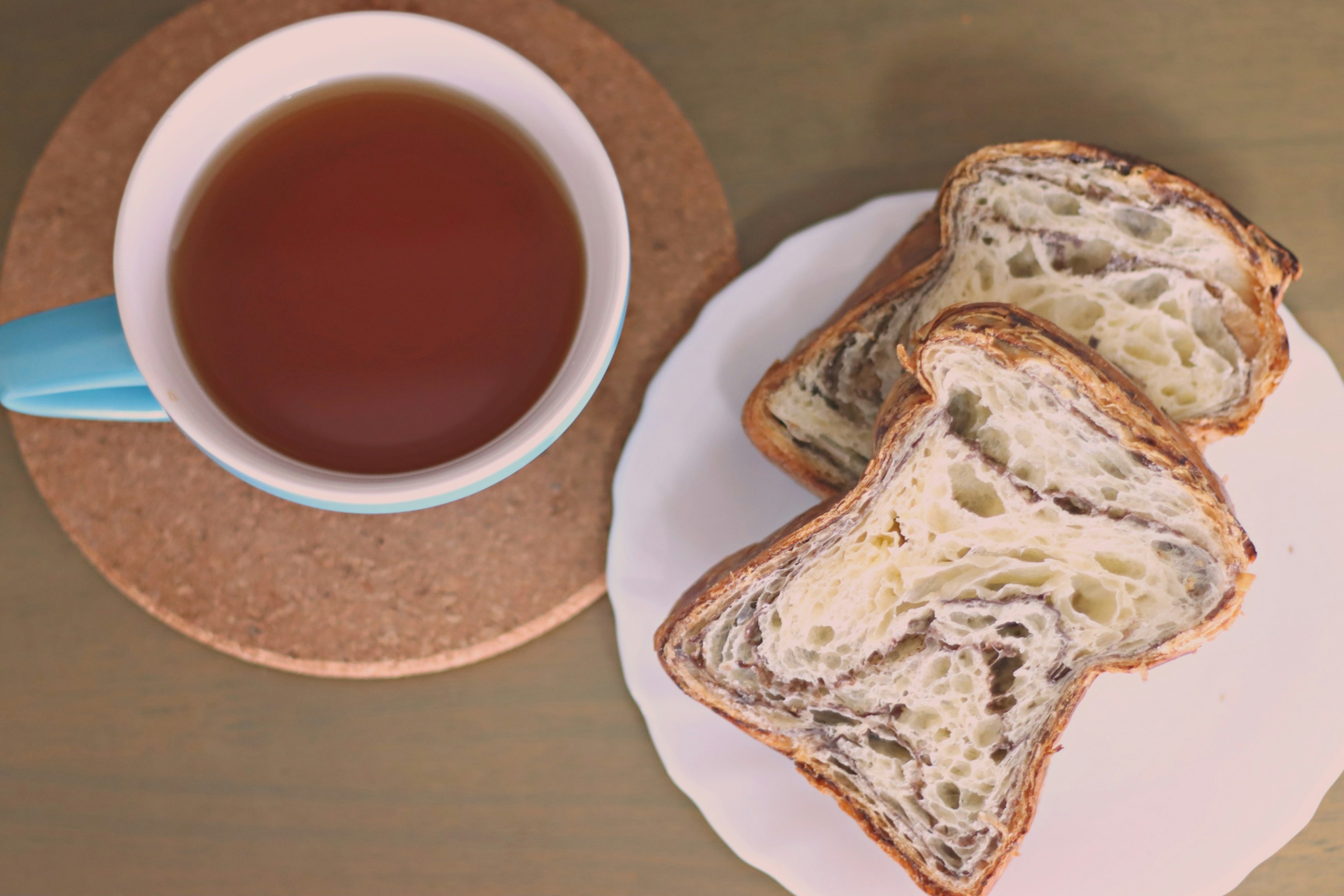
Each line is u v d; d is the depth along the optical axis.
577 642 0.44
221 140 0.37
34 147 0.44
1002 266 0.41
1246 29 0.45
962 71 0.45
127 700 0.44
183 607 0.43
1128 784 0.42
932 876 0.40
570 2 0.44
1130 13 0.44
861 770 0.40
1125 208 0.41
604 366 0.36
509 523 0.43
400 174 0.38
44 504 0.44
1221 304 0.41
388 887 0.44
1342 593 0.42
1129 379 0.39
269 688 0.44
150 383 0.35
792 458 0.41
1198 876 0.42
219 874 0.43
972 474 0.39
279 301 0.37
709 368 0.42
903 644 0.40
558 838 0.43
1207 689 0.42
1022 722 0.40
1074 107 0.44
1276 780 0.42
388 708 0.44
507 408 0.37
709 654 0.40
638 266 0.44
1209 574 0.38
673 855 0.43
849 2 0.45
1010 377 0.38
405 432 0.37
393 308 0.37
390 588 0.43
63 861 0.43
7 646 0.44
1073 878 0.42
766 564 0.39
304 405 0.37
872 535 0.39
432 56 0.37
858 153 0.44
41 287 0.44
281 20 0.44
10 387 0.36
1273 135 0.44
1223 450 0.42
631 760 0.43
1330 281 0.44
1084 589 0.39
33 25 0.44
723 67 0.45
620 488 0.42
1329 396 0.42
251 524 0.43
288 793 0.44
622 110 0.44
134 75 0.44
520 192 0.38
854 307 0.41
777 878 0.42
